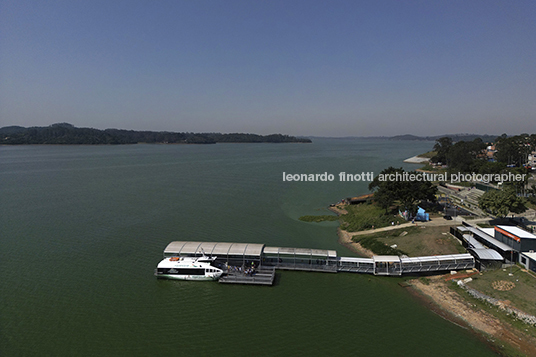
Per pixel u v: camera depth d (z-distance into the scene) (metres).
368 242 76.19
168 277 59.94
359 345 41.84
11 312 48.62
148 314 48.75
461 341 42.22
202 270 59.53
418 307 50.47
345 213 105.88
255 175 191.00
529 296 48.69
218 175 190.62
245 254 63.06
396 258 61.75
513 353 39.62
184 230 86.50
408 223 86.06
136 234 83.00
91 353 40.34
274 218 99.50
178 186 153.12
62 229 86.19
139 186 152.00
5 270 62.06
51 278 59.38
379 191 102.50
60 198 123.50
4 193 131.75
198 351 40.78
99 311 49.31
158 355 40.06
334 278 60.47
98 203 115.94
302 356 39.91
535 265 54.56
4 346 41.34
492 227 78.50
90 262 66.31
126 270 63.12
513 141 181.38
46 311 49.06
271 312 49.47
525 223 81.00
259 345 41.91
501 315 46.53
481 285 53.84
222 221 95.31
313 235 84.88
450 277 59.12
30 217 96.88
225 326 45.94
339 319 47.56
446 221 85.62
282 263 64.94
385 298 53.28
